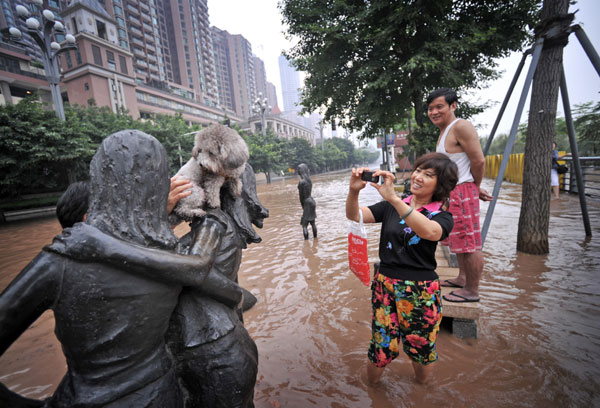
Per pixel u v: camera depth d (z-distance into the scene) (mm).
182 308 1311
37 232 11109
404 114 10953
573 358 2271
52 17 17078
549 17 4164
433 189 1886
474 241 2609
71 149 18328
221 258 1562
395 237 1931
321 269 4777
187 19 83875
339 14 9836
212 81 96750
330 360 2520
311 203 6766
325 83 11203
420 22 8258
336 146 81250
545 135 4465
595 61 3916
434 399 1999
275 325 3172
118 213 1070
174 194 1448
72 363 1023
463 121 2551
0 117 15867
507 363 2287
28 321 907
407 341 1938
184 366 1280
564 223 6285
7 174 16766
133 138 1109
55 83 18000
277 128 72625
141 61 66750
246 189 2133
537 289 3439
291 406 2025
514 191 11781
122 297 991
